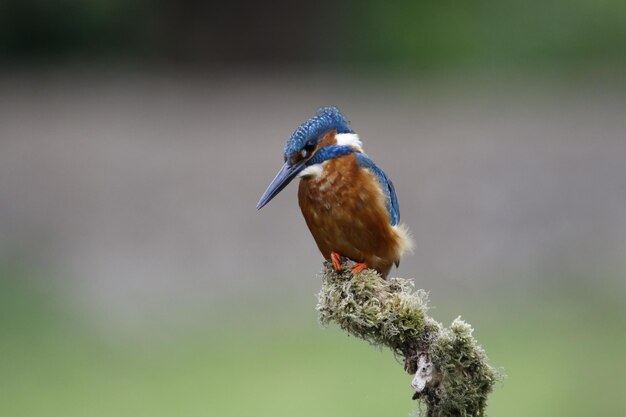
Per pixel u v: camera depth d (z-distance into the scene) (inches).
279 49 1250.6
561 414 372.5
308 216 234.2
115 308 547.8
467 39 1120.2
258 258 592.7
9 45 1203.9
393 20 1159.6
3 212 657.6
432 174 681.0
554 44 1092.5
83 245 617.0
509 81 1060.5
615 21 1080.2
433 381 167.2
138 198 671.1
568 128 820.6
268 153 781.3
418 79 1114.1
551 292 552.1
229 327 511.2
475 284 563.8
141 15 1226.0
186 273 582.2
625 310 503.2
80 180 703.1
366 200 228.2
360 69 1176.2
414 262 584.4
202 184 692.7
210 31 1262.3
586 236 608.7
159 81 1188.5
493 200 642.2
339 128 232.7
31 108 1003.3
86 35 1219.2
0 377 454.9
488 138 789.2
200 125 919.0
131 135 859.4
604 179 668.1
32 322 523.8
